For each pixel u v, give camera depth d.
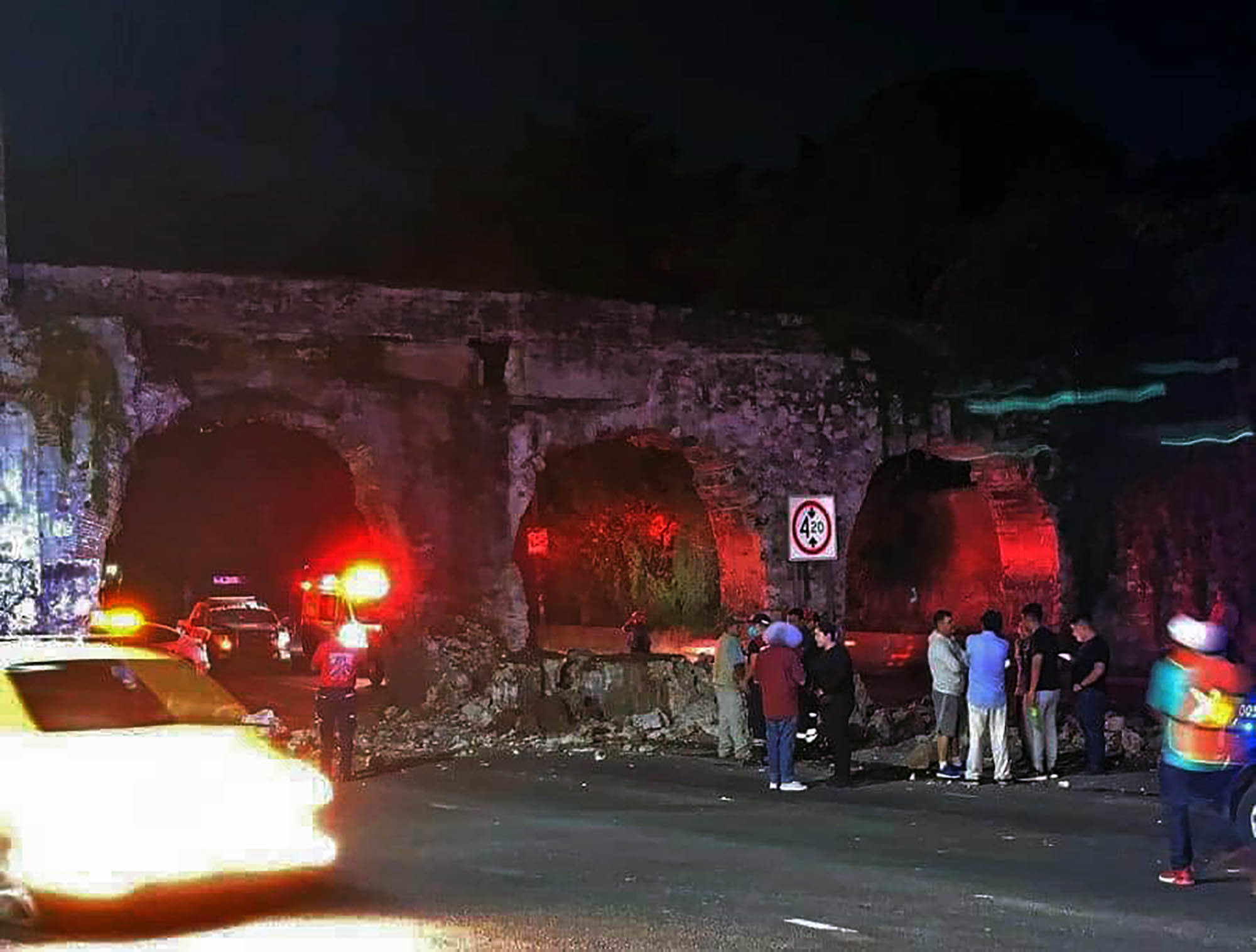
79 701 10.88
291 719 25.19
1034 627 18.00
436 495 26.16
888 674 33.91
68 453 23.05
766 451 28.59
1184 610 30.66
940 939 9.30
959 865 12.05
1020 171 37.66
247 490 55.97
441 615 25.95
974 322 31.08
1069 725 20.89
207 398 24.80
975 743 17.23
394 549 26.14
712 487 29.20
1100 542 30.92
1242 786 11.28
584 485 43.50
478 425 26.50
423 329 26.30
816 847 12.98
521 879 11.44
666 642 39.41
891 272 43.00
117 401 23.55
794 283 43.66
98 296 24.20
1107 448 31.02
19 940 9.25
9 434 22.55
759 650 19.78
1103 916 10.03
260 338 25.22
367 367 25.92
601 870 11.80
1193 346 31.16
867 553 41.56
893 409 29.70
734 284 44.88
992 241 32.84
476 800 16.09
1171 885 11.14
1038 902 10.51
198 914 10.06
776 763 16.88
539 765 19.30
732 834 13.70
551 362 27.05
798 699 17.97
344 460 26.73
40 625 22.50
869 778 17.78
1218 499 30.31
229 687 32.56
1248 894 10.81
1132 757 19.47
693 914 10.05
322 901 10.53
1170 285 31.97
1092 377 31.06
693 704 23.05
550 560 44.75
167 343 24.56
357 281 26.00
